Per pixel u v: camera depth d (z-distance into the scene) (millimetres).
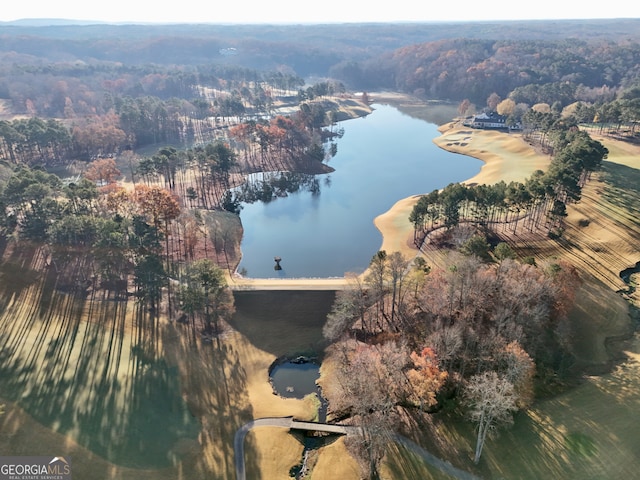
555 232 128500
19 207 123750
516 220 136375
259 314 104938
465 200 142375
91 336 91250
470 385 69250
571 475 61062
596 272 112000
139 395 79250
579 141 154375
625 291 106438
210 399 81562
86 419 73000
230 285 113312
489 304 85250
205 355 91812
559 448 64875
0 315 94062
